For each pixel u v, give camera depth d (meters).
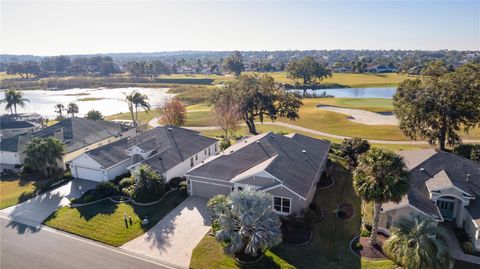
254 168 33.00
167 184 36.88
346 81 170.75
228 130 65.31
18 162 48.16
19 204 34.28
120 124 64.44
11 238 27.66
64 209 32.84
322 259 23.89
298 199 29.17
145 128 69.06
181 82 177.00
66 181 40.56
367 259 23.72
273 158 33.81
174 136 46.72
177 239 26.94
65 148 45.38
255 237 21.45
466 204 27.44
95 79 188.38
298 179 31.30
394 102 53.44
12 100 83.19
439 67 54.78
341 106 93.88
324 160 39.97
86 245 26.38
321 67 161.62
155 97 128.12
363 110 87.81
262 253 24.34
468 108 43.25
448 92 43.41
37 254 25.31
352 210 31.41
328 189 36.34
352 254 24.44
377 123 73.88
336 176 40.06
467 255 24.42
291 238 26.47
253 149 37.12
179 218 30.39
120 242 26.64
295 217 28.94
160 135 47.12
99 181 40.38
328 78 183.75
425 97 44.59
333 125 72.94
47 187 38.06
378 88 150.38
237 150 37.59
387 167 21.45
